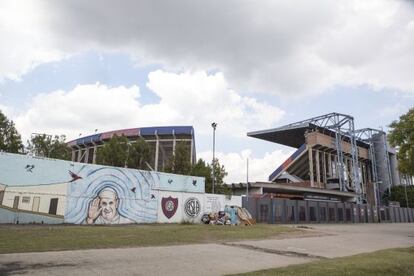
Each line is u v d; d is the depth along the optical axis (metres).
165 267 10.48
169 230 23.36
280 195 66.19
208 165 50.69
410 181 128.00
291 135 107.88
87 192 29.09
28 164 26.23
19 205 25.48
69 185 28.14
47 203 26.77
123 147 51.19
